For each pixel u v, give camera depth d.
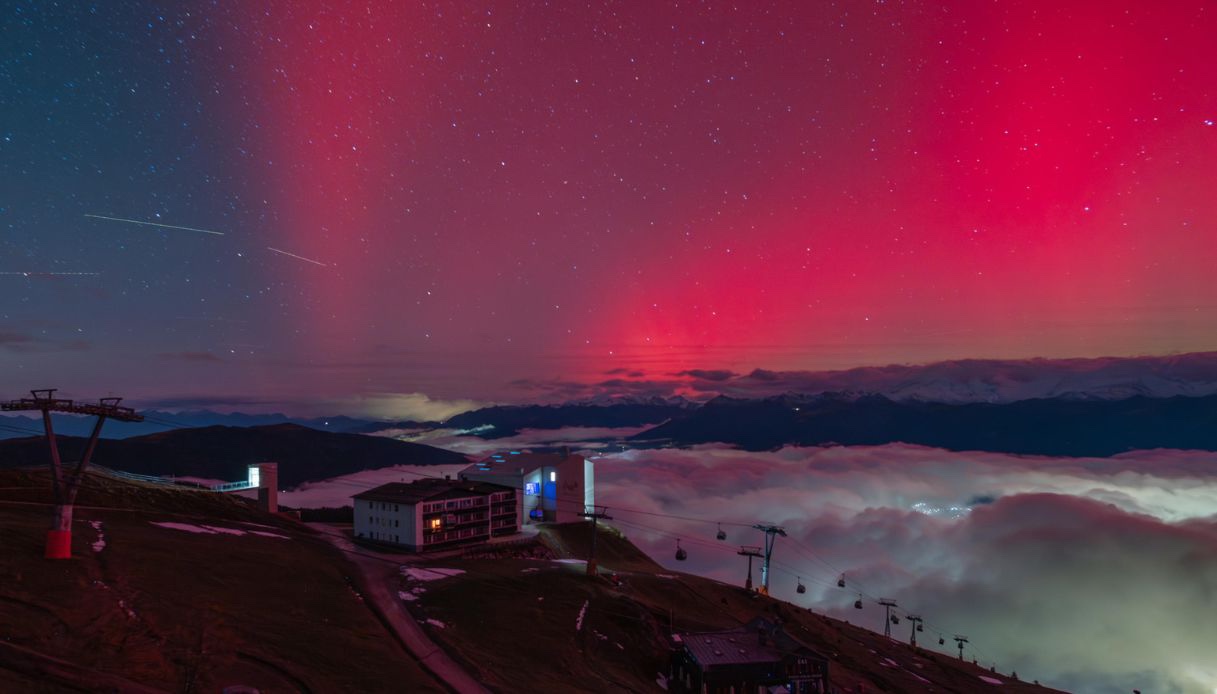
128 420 79.81
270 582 85.88
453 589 97.81
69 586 67.94
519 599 98.31
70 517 75.88
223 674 57.53
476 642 81.38
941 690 118.62
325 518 168.25
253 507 139.50
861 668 117.00
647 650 94.38
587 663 83.88
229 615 71.00
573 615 96.00
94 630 59.88
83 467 76.88
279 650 65.69
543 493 177.50
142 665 55.50
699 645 89.69
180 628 64.62
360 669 66.25
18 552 74.00
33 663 51.16
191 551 90.56
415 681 66.50
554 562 125.94
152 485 133.25
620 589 112.00
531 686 72.00
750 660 86.88
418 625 82.94
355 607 84.94
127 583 72.69
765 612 131.88
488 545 131.88
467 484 142.75
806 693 88.31
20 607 60.56
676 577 139.75
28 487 108.81
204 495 133.88
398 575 101.62
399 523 123.88
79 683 49.97
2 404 71.25
